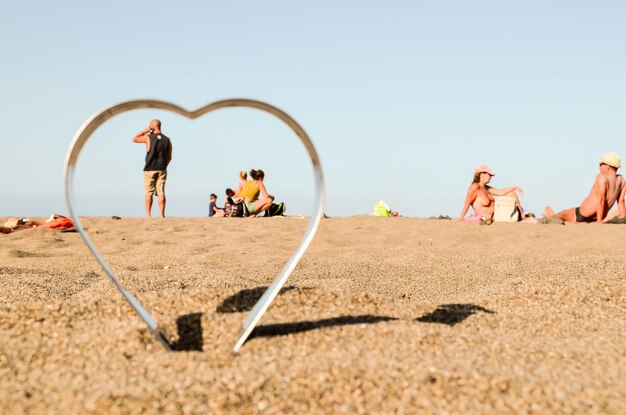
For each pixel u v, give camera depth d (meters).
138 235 8.25
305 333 2.74
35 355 2.56
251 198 12.66
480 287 4.90
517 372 2.40
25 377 2.38
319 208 2.76
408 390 2.23
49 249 7.03
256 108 2.62
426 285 5.02
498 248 7.18
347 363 2.40
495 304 3.95
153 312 2.99
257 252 6.71
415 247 7.23
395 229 9.04
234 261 6.19
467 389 2.24
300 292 3.22
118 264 5.95
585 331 3.22
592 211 11.76
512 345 2.76
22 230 8.22
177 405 2.12
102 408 2.09
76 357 2.54
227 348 2.59
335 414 2.12
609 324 3.38
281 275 2.73
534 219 11.31
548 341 2.95
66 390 2.23
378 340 2.68
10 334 2.76
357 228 9.14
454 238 8.15
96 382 2.28
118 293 4.34
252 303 3.11
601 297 3.89
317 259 6.26
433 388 2.25
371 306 3.23
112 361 2.48
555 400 2.19
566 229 8.92
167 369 2.36
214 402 2.14
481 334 3.00
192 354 2.51
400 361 2.44
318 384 2.26
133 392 2.17
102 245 7.35
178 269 5.54
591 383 2.33
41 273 5.29
